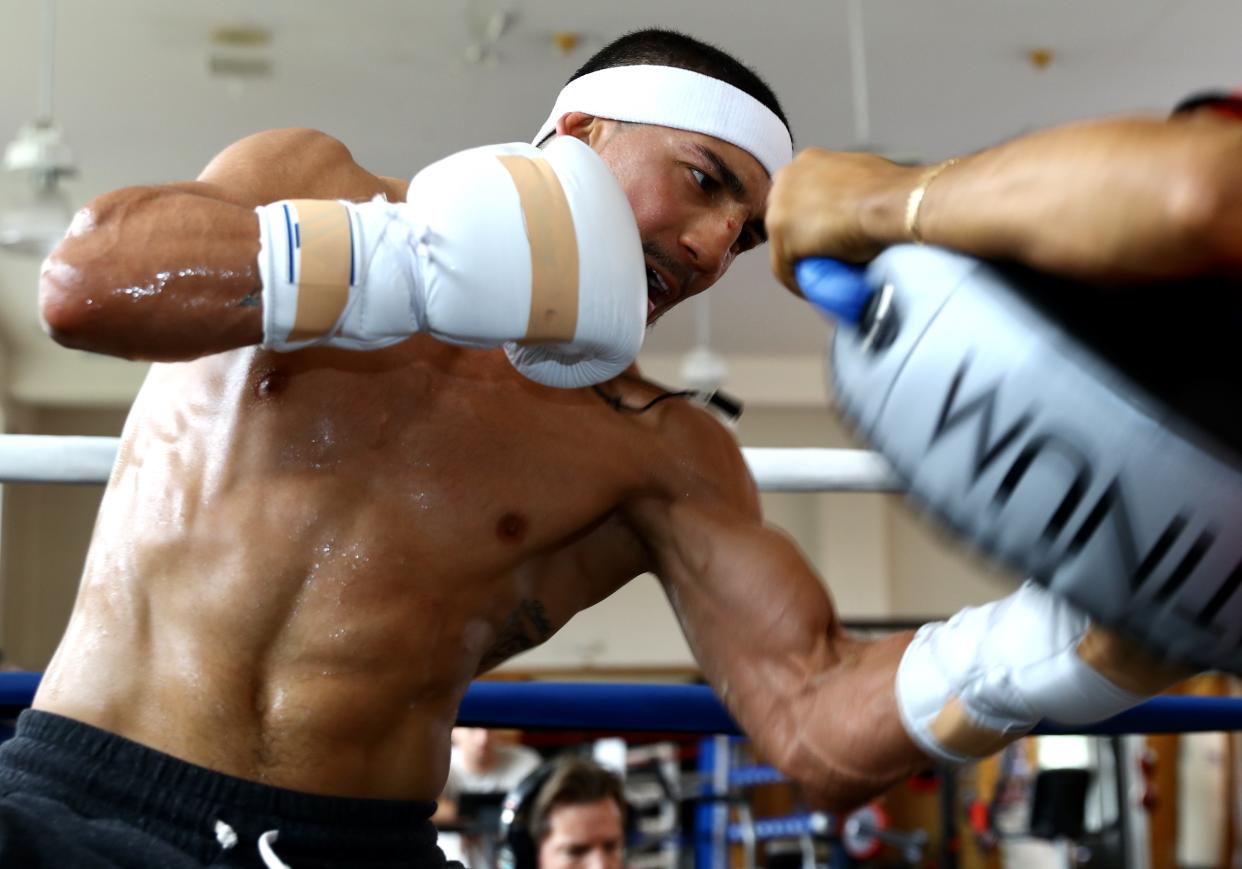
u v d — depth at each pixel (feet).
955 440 2.20
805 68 21.17
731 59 4.13
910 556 35.94
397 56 20.86
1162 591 2.05
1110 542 2.06
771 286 29.53
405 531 3.57
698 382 26.48
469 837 14.38
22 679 4.63
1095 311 2.12
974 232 2.13
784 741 3.72
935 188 2.26
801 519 35.42
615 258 2.99
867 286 2.46
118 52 20.76
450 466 3.66
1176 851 22.49
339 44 20.53
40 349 31.22
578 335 2.95
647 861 19.12
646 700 4.89
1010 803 22.59
